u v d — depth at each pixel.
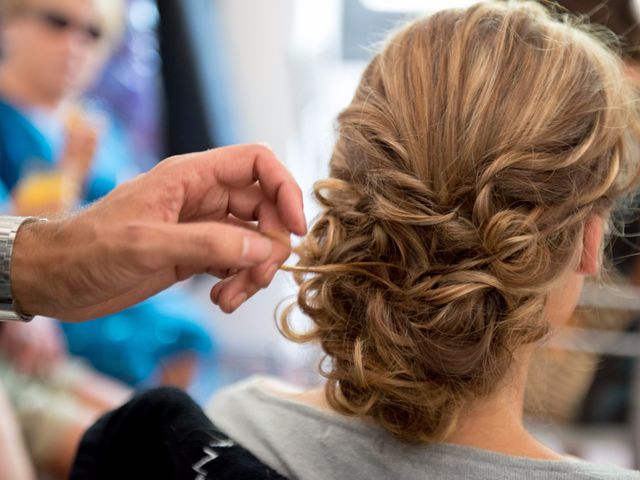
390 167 0.61
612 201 0.64
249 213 0.60
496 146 0.58
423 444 0.56
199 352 1.77
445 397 0.57
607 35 0.96
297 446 0.60
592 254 0.63
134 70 2.03
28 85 1.68
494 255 0.57
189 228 0.49
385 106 0.62
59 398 1.43
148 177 0.55
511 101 0.58
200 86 2.10
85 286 0.55
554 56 0.60
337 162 0.66
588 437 1.48
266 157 0.58
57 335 1.54
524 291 0.57
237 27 2.17
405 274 0.60
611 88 0.63
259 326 2.16
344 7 2.14
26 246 0.57
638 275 1.28
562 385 1.32
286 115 2.20
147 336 1.70
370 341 0.59
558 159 0.58
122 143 1.95
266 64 2.18
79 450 0.69
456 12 0.64
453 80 0.59
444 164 0.59
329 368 0.63
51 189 1.66
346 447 0.58
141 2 2.02
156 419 0.65
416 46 0.62
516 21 0.62
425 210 0.59
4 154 1.65
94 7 1.72
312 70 2.18
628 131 0.66
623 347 1.33
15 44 1.67
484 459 0.55
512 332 0.57
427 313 0.58
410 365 0.58
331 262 0.62
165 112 2.11
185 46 2.07
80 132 1.73
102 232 0.52
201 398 1.83
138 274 0.52
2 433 1.10
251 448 0.62
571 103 0.59
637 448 1.48
